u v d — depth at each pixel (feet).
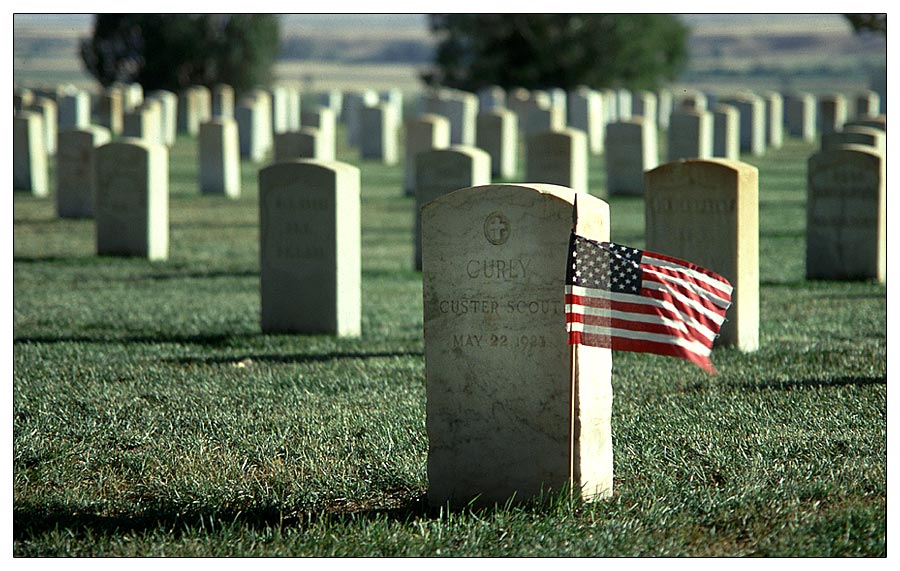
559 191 20.24
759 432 25.20
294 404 28.43
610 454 21.53
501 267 20.51
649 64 167.02
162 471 23.62
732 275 34.58
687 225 35.17
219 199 86.63
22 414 27.55
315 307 38.22
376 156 118.42
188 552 19.69
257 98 134.72
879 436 24.70
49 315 41.63
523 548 19.42
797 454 23.72
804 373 30.99
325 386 30.27
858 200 47.70
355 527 20.43
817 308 41.78
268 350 35.45
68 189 73.15
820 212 48.57
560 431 20.57
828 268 48.75
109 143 57.62
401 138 144.36
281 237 38.17
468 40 167.43
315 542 19.84
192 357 34.22
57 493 22.39
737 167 34.32
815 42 573.33
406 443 24.88
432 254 20.76
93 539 20.25
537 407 20.62
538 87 165.89
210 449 24.88
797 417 26.37
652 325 20.13
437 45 171.22
